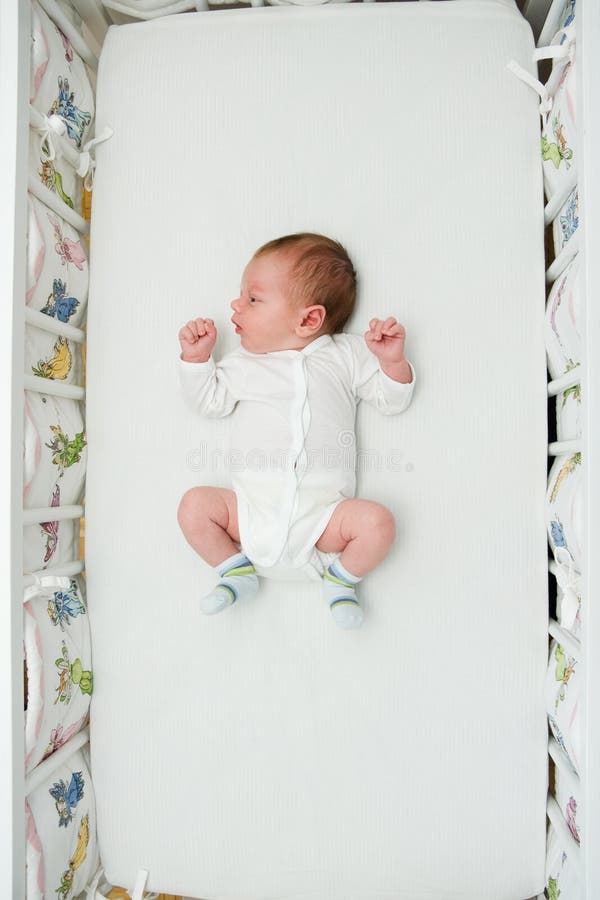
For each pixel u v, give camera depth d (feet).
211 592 4.67
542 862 4.82
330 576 4.66
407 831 4.85
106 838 5.02
